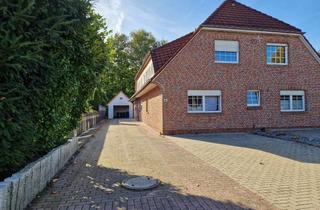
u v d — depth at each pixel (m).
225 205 4.84
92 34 8.23
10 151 4.85
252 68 17.47
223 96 16.94
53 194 5.52
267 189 5.71
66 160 8.46
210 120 16.67
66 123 8.49
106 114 48.12
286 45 18.14
